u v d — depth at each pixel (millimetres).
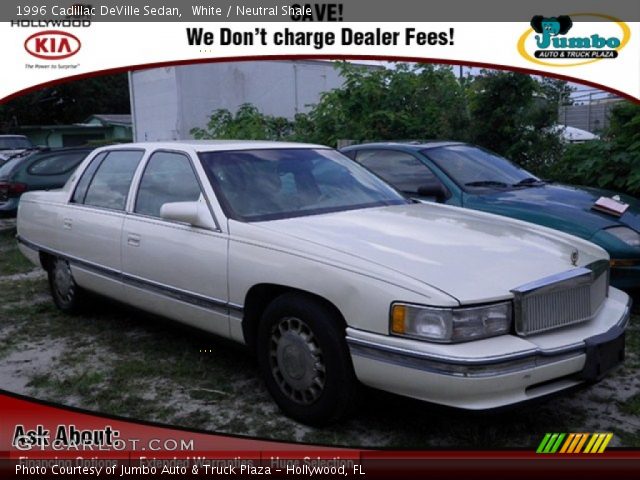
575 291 3271
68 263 5379
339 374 3248
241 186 4156
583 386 3223
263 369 3689
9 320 5582
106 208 4926
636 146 7375
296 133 12680
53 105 44844
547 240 3758
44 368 4492
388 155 6551
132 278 4555
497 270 3203
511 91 9406
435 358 2881
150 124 19547
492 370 2865
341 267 3223
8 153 18062
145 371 4348
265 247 3604
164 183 4484
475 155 6566
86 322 5480
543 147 9297
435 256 3297
